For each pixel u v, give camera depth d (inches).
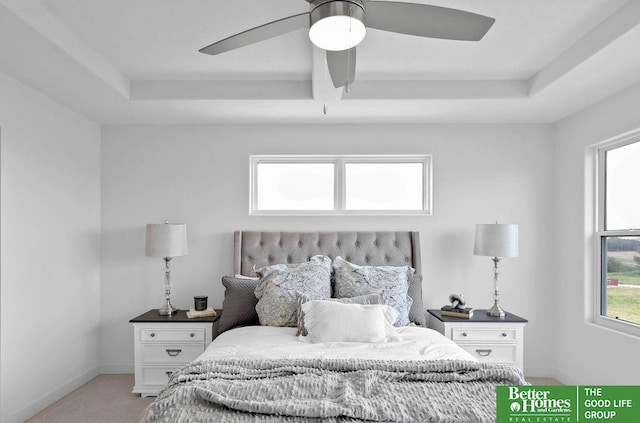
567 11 91.1
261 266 153.7
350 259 154.0
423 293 159.3
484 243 141.9
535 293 159.2
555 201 158.6
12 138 116.4
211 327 137.9
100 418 121.6
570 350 147.6
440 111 145.3
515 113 147.7
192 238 161.2
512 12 91.7
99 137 160.9
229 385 76.6
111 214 161.2
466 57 116.0
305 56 115.6
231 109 142.9
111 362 159.9
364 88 133.0
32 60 102.8
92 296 155.2
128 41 105.5
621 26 88.5
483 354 136.5
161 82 133.3
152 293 160.7
